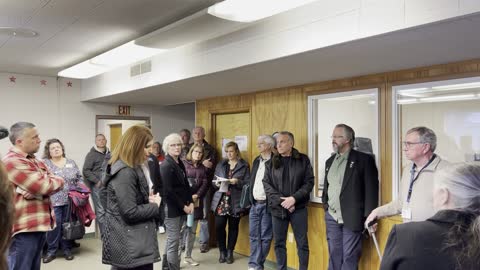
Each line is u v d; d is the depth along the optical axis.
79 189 4.83
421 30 2.15
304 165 3.68
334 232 3.40
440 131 3.11
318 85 3.95
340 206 3.33
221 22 2.92
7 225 0.84
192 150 4.55
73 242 5.29
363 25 2.31
